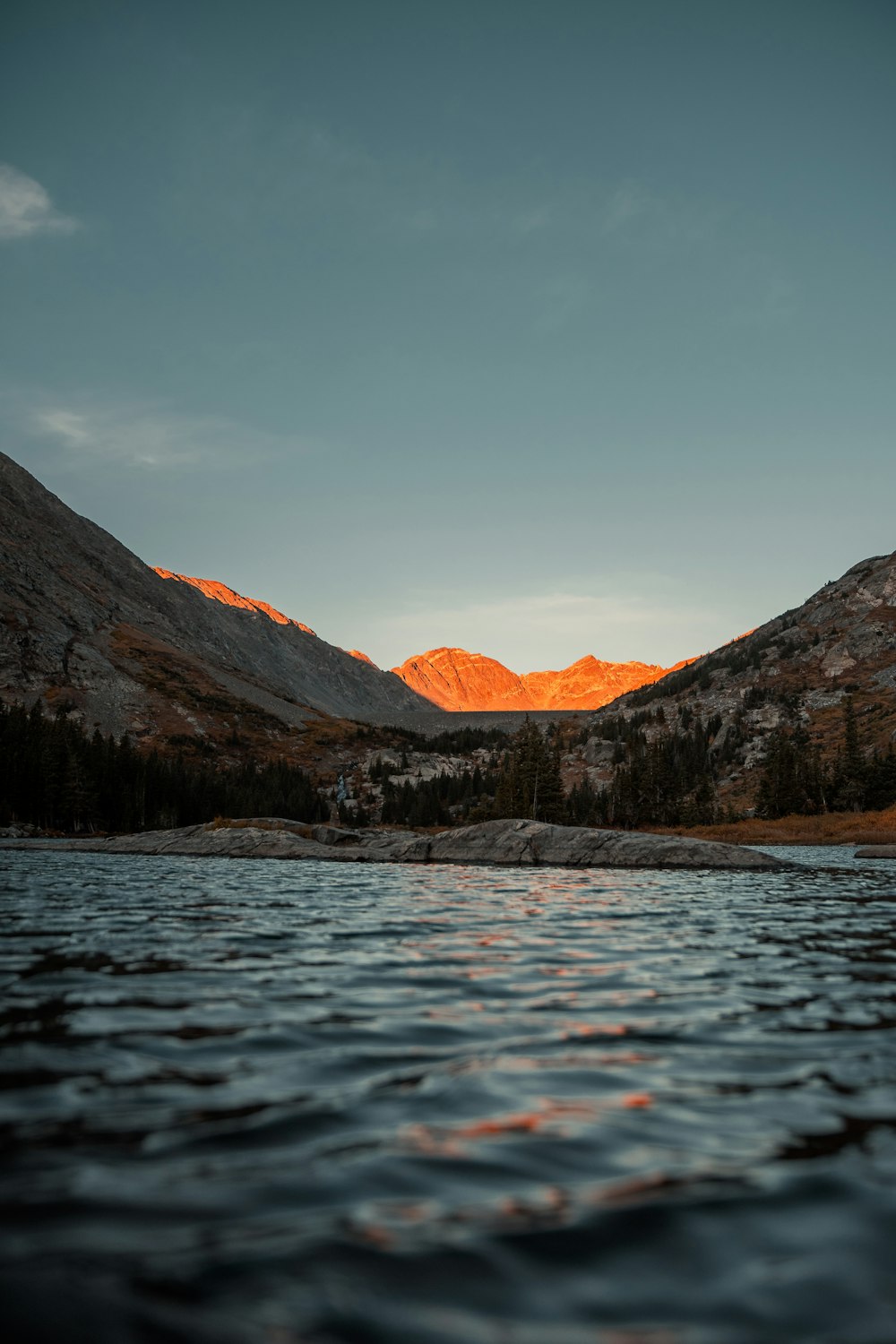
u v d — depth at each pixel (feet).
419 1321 10.21
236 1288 10.85
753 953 41.88
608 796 567.18
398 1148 15.99
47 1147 15.67
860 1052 23.27
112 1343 9.53
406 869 119.85
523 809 404.77
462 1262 11.68
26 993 29.94
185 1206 13.28
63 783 407.44
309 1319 10.18
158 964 36.45
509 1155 15.71
